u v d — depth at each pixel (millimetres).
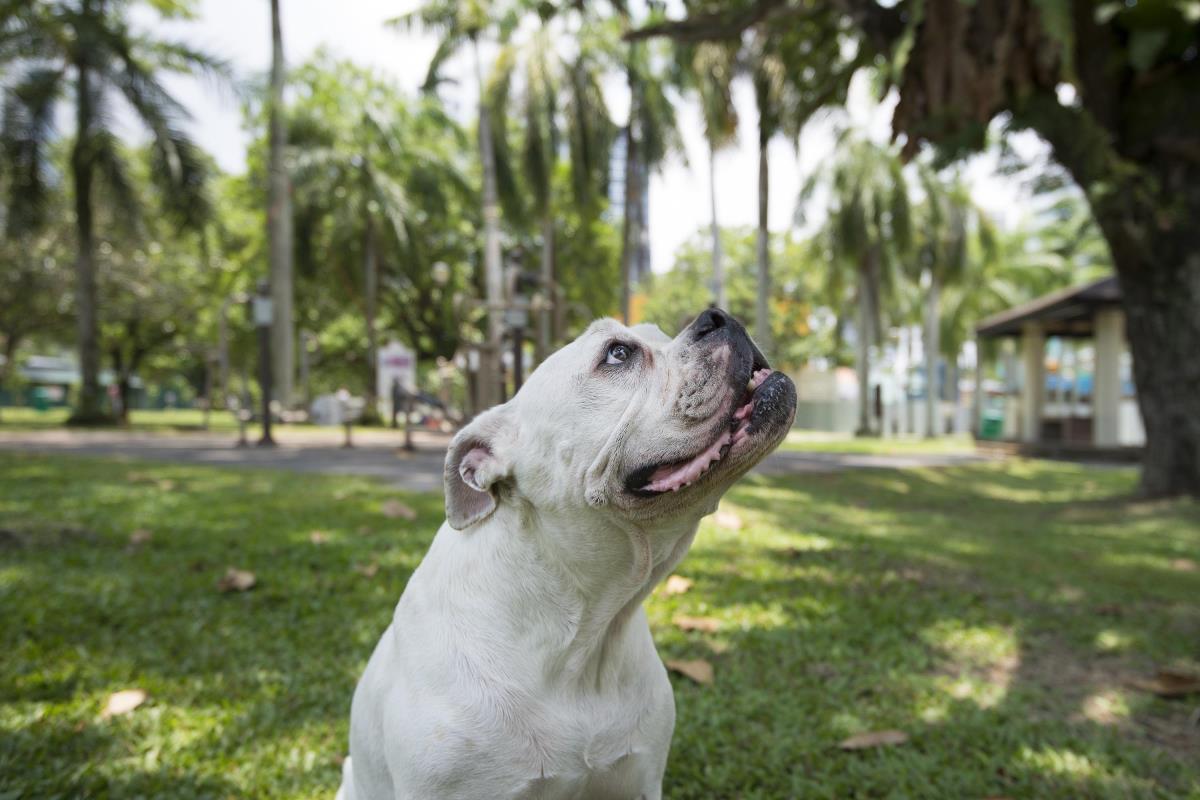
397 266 30156
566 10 14516
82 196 21266
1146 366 10000
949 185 29094
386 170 30062
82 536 6203
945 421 36625
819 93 12430
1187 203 9352
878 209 26234
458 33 22438
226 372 18609
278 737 3195
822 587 5316
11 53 19406
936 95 8359
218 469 11148
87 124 20109
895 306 32219
